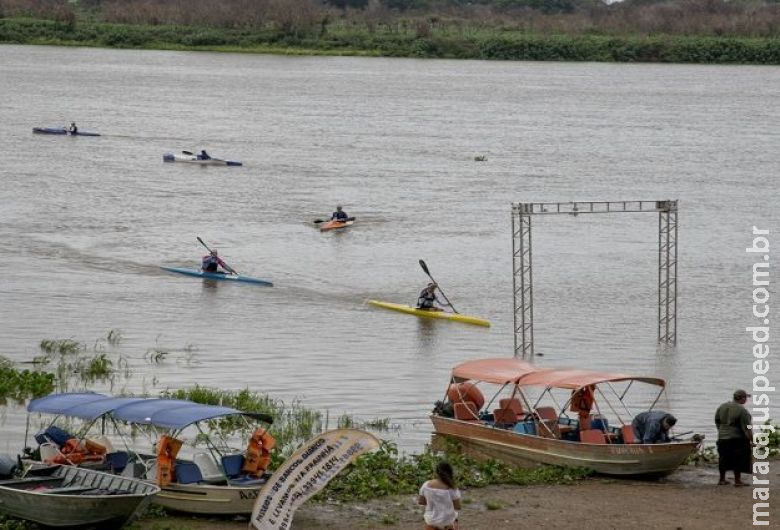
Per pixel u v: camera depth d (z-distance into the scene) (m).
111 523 81.56
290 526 79.62
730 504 89.62
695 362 155.38
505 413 108.94
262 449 89.12
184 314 174.75
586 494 92.75
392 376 144.00
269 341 160.75
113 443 106.31
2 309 172.62
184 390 129.38
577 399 106.06
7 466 88.69
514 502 89.62
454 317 177.38
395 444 110.94
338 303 186.00
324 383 139.62
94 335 160.25
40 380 130.88
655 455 97.00
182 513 85.62
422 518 84.88
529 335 169.38
